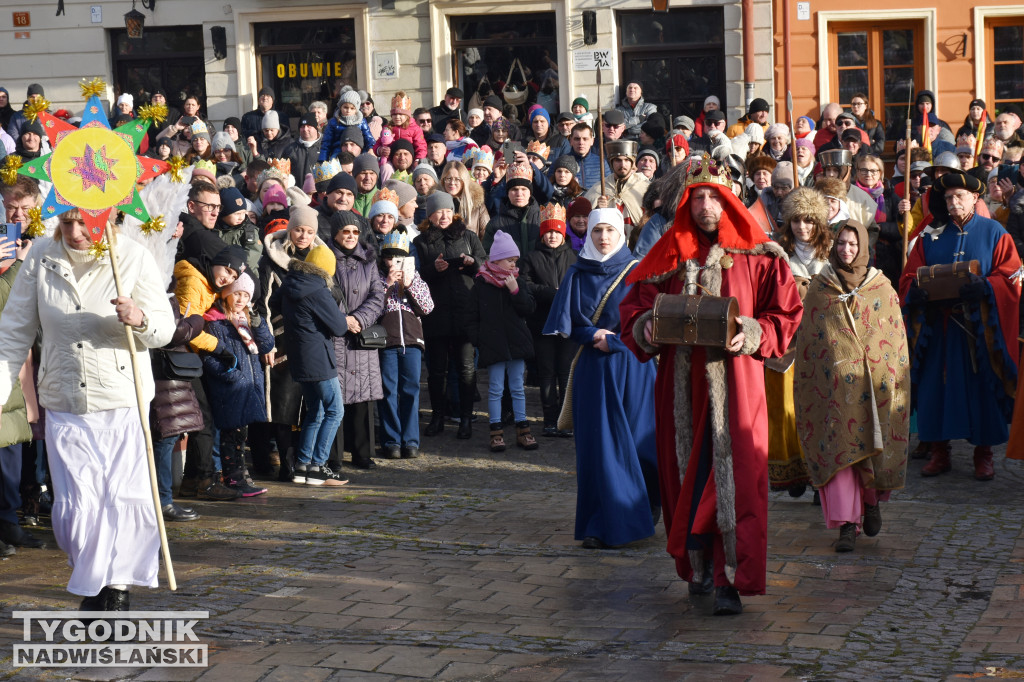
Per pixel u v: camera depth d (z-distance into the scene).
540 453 9.80
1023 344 8.59
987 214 9.61
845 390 6.86
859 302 7.00
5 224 6.79
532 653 5.38
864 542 7.12
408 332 9.54
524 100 18.28
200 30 18.77
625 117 16.20
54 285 5.55
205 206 8.10
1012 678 4.88
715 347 5.71
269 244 8.86
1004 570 6.48
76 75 18.81
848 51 18.12
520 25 18.23
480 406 11.48
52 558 6.94
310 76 18.69
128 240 5.73
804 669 5.04
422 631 5.71
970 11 17.78
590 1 17.78
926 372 8.78
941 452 8.90
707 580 6.00
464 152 14.02
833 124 15.06
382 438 9.77
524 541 7.32
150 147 16.47
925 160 12.24
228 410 8.20
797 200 7.39
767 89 17.89
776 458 7.73
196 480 8.40
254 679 5.05
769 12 17.64
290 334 8.62
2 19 18.77
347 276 9.16
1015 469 9.09
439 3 18.09
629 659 5.25
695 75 18.08
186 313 7.65
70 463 5.54
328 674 5.11
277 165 11.35
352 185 9.68
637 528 7.07
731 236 5.85
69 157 5.43
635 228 8.24
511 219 10.72
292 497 8.46
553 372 10.21
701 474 5.84
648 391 7.16
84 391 5.54
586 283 7.22
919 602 6.02
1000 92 18.09
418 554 7.04
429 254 10.11
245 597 6.23
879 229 10.68
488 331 9.82
